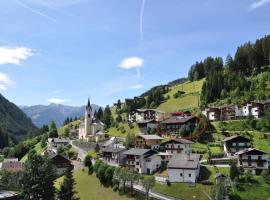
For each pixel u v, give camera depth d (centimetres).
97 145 17262
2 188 11956
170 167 11619
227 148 13688
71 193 10231
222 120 18412
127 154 13550
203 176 11650
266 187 10381
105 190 12031
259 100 18875
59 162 15150
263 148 13638
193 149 14550
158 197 10681
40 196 9762
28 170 9981
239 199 9906
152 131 18350
